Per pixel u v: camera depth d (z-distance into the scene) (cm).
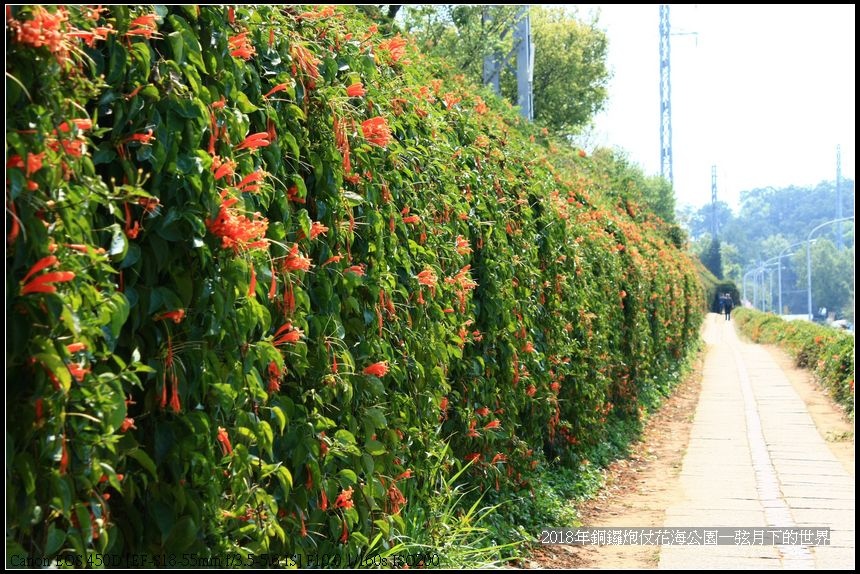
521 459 682
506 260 673
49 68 225
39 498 232
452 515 555
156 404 283
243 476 312
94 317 238
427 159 548
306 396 367
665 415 1452
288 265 344
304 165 388
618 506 793
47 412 224
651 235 2066
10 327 215
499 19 1781
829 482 899
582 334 920
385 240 457
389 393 455
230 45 328
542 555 606
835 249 9669
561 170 1277
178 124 285
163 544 281
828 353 1752
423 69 714
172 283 287
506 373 660
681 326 2262
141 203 270
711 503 803
